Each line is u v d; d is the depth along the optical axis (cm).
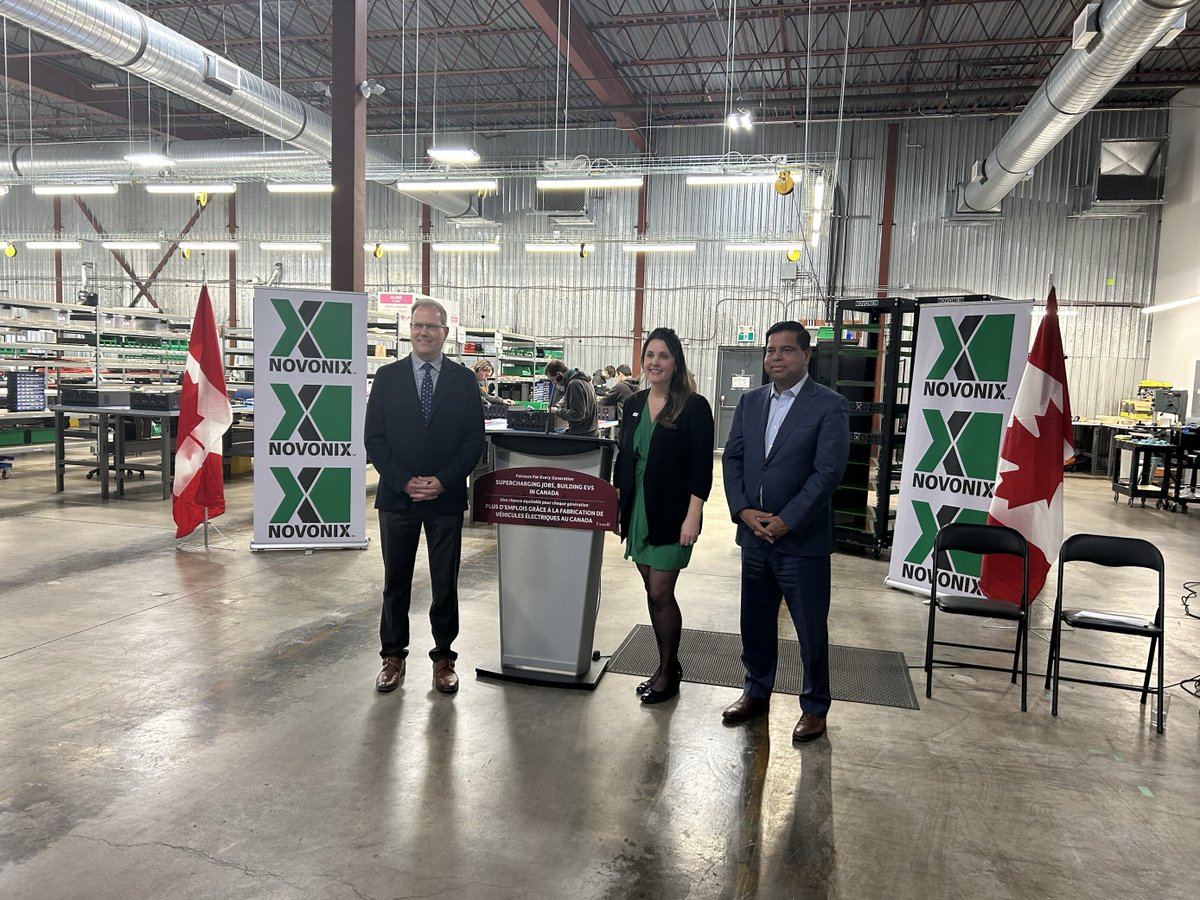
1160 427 1105
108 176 1481
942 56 1304
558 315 1739
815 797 252
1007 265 1507
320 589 483
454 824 230
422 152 1723
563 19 1089
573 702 321
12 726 288
